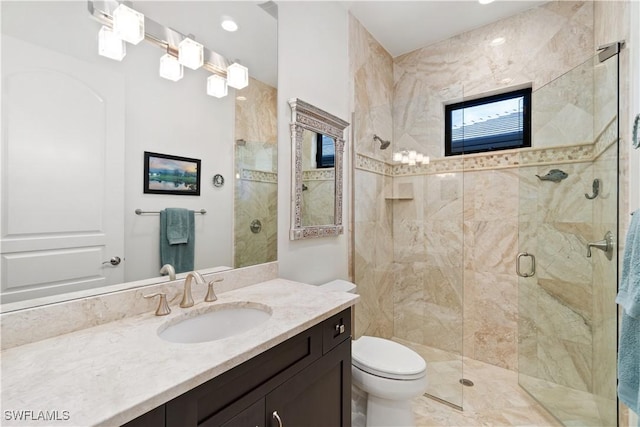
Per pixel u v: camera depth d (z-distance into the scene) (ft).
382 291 7.62
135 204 3.43
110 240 3.21
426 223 7.18
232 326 3.73
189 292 3.64
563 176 5.66
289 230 5.42
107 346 2.54
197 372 2.11
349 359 3.98
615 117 4.46
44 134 2.75
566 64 6.34
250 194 4.76
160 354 2.39
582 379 5.24
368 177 7.38
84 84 3.01
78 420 1.61
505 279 7.09
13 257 2.59
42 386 1.93
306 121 5.60
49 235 2.79
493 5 6.68
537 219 6.20
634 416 4.11
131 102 3.39
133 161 3.41
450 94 6.70
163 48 3.67
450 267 6.71
